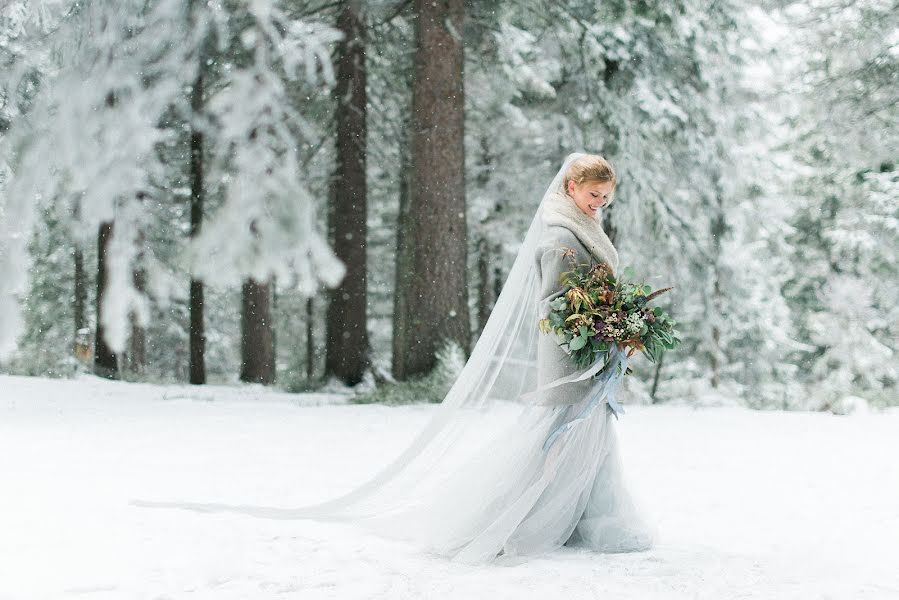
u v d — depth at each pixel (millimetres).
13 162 6512
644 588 3139
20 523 4176
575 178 4129
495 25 14953
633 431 9164
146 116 6320
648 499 5250
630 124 14617
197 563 3469
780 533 4266
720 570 3402
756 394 20688
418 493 4309
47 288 24922
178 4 6441
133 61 6406
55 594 3027
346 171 16422
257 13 6148
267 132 6008
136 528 4125
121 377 17406
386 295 28578
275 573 3348
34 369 20656
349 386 16344
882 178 19953
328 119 16781
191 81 6516
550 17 14711
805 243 22562
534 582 3217
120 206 6250
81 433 8359
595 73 15078
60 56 6695
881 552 3811
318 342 32875
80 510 4531
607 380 3893
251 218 5828
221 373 28734
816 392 15492
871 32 15555
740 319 20203
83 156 6242
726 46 15539
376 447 7582
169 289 6477
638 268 16828
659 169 15844
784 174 19141
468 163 19688
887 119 15922
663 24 14094
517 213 19000
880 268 20375
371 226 24953
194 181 15289
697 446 7902
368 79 16953
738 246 17562
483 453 3912
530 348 4227
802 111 16828
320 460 6727
